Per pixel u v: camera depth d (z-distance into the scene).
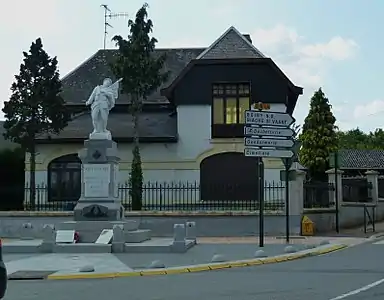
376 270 13.84
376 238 23.42
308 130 49.94
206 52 32.47
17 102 29.25
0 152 32.47
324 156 49.06
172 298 10.18
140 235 20.06
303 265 15.02
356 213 29.61
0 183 32.16
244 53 32.19
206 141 31.89
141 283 12.27
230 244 20.53
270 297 10.09
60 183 31.92
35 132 29.48
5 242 20.28
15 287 11.91
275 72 31.73
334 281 12.01
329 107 50.09
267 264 15.47
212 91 32.03
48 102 29.31
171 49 39.38
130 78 29.09
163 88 34.09
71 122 33.91
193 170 31.83
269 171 31.09
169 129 32.78
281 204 26.00
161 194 28.22
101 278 13.31
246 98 31.86
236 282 12.08
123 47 29.33
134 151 29.09
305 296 10.14
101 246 18.11
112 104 22.00
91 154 21.08
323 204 27.62
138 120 31.88
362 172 58.06
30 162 30.23
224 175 31.70
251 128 19.03
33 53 29.59
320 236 24.14
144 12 29.36
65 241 18.89
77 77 37.34
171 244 18.22
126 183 29.72
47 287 11.88
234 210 25.31
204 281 12.35
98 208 20.69
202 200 31.36
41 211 25.42
